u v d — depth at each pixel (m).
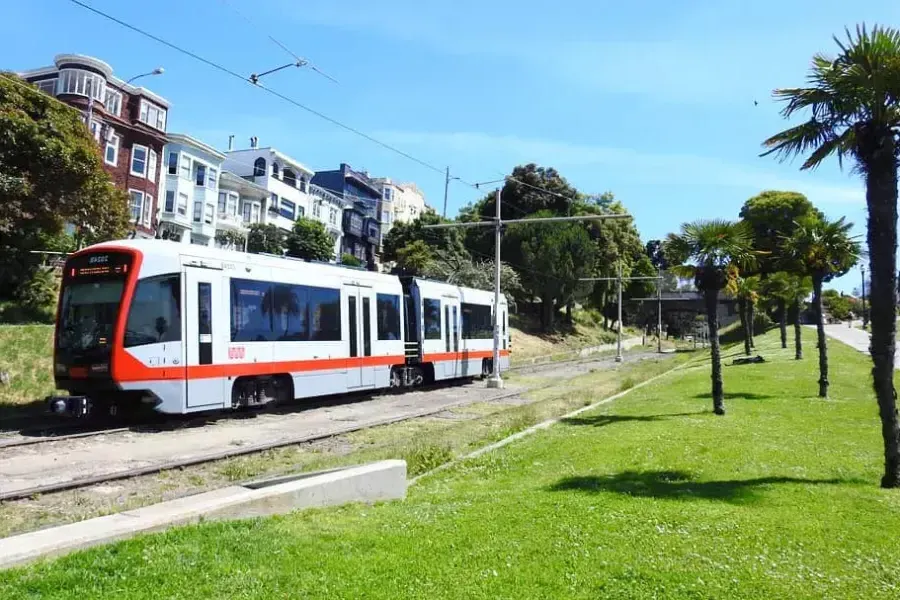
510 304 52.38
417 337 23.50
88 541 5.14
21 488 8.95
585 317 72.38
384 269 63.03
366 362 19.75
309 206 64.88
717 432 12.53
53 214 22.44
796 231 20.88
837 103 9.38
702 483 8.36
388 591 4.52
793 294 31.59
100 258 14.12
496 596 4.50
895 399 8.50
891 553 5.63
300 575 4.75
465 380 28.72
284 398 17.22
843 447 11.04
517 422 15.64
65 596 4.20
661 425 13.80
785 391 20.22
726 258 16.19
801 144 10.29
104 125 38.72
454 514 6.66
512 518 6.44
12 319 23.33
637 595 4.57
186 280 14.44
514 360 43.97
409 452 11.55
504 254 58.41
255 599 4.33
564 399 21.48
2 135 20.41
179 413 14.72
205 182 47.84
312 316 17.80
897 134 9.00
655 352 64.56
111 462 10.86
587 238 58.09
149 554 4.96
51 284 25.59
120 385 13.38
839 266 19.72
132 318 13.62
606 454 10.48
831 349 36.66
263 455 11.71
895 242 8.80
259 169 58.53
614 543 5.64
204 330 14.69
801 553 5.55
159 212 44.41
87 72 37.88
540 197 61.41
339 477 7.29
